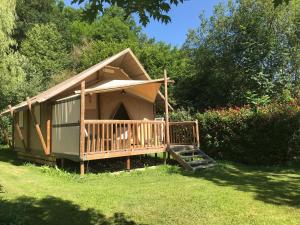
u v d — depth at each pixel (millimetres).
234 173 12273
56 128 13094
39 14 41156
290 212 7055
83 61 34188
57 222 6363
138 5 4734
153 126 14156
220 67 24984
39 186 9469
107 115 15453
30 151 15789
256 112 14969
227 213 6961
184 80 27859
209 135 16469
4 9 21141
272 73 23484
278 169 13297
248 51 23797
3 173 11688
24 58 28328
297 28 23531
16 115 18391
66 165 13391
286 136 13977
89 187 9414
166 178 11086
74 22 42656
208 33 27328
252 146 14844
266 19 23891
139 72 16250
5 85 23109
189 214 6887
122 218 6664
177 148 14391
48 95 12156
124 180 10648
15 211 6758
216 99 25266
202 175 11734
